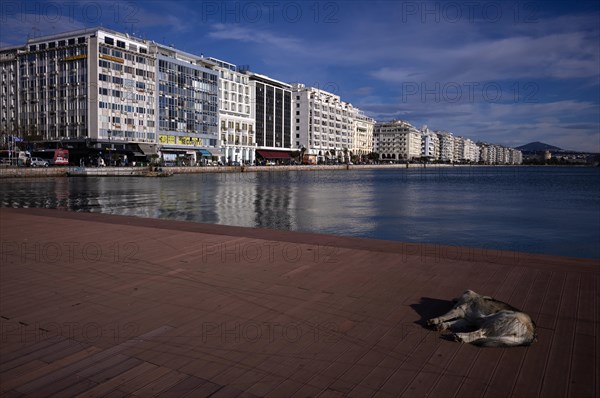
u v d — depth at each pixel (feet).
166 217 78.38
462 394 12.82
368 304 20.53
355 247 33.09
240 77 379.14
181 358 15.28
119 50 261.24
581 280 23.99
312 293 22.22
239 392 13.04
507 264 27.71
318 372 14.20
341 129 566.36
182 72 309.63
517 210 101.71
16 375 14.15
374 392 12.98
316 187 181.78
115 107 260.83
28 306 20.75
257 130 417.49
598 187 208.13
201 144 331.98
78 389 13.25
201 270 26.73
